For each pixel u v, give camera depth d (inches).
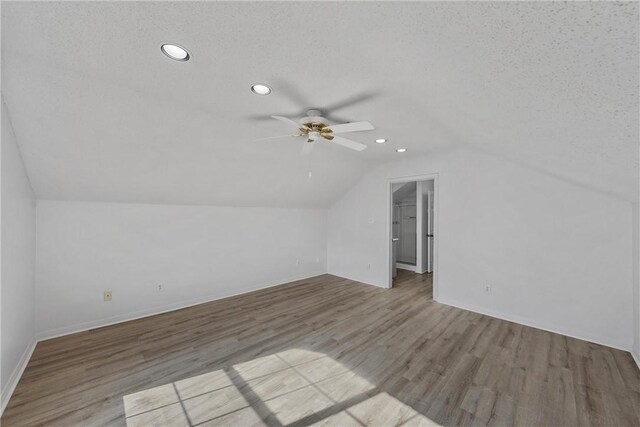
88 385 76.5
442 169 146.6
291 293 168.2
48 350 95.9
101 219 118.6
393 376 81.1
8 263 72.9
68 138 85.8
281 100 77.7
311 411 67.0
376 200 184.2
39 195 103.0
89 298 115.6
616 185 81.0
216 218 157.2
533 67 37.5
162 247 136.6
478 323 120.3
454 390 74.4
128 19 42.7
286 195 176.1
